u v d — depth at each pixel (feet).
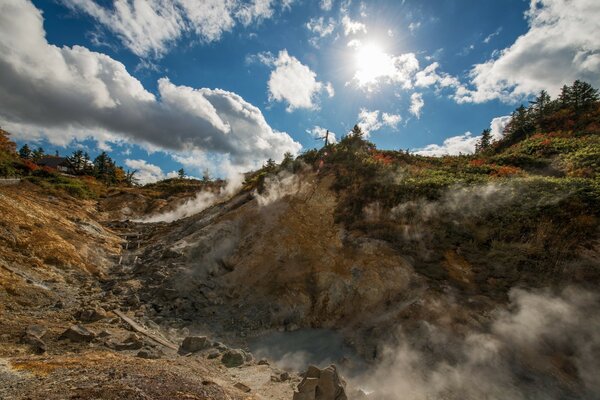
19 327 31.99
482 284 44.39
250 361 34.76
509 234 50.72
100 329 36.58
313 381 23.94
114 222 112.57
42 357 25.88
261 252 59.16
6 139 184.44
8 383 20.26
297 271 53.21
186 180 264.52
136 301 47.16
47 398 18.17
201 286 53.42
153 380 22.38
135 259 69.51
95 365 24.58
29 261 50.70
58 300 42.88
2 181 91.97
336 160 86.99
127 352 31.53
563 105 207.31
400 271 47.96
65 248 60.03
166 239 84.07
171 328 41.86
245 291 52.29
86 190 157.79
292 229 63.31
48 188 118.83
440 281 45.68
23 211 65.41
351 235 58.18
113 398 18.72
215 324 44.83
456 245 52.47
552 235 47.37
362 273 49.08
